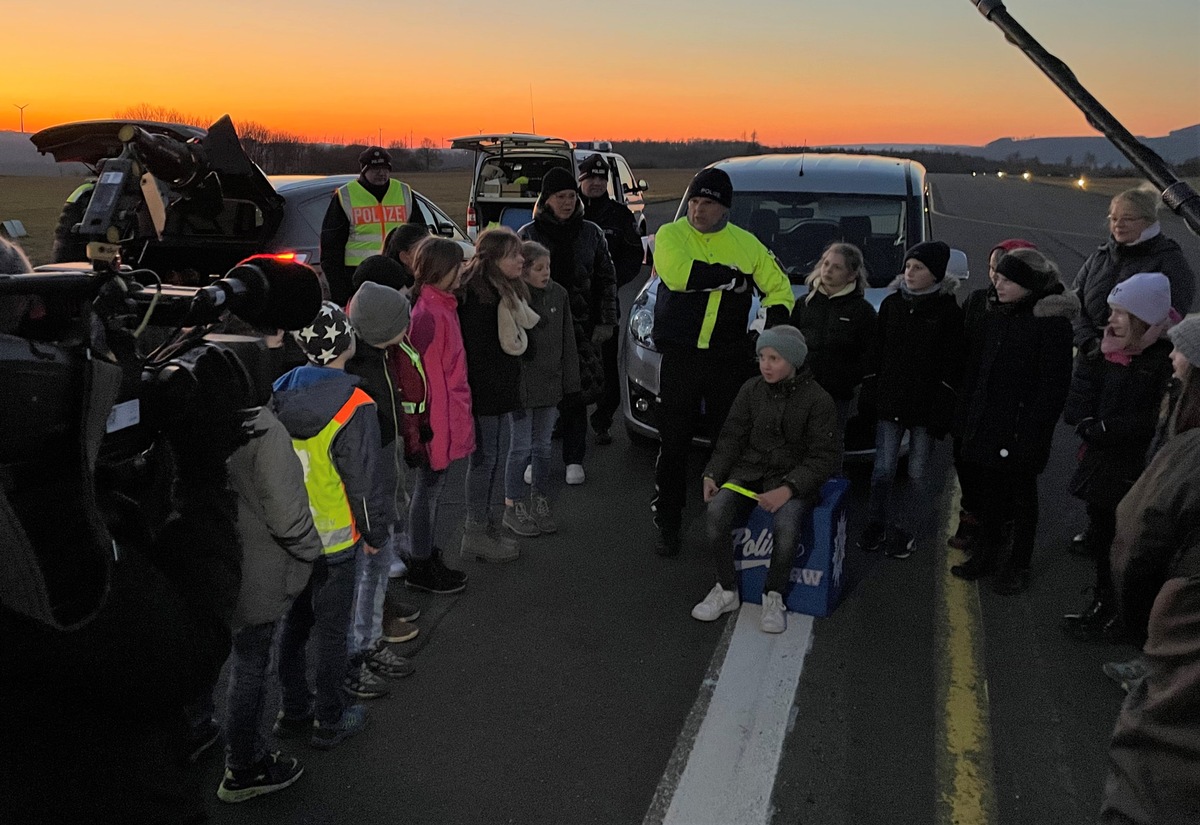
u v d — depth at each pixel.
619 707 3.35
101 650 1.60
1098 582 3.91
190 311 1.94
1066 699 3.46
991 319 4.12
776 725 3.24
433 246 3.87
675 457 4.50
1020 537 4.28
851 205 6.29
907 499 4.75
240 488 2.46
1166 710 1.64
